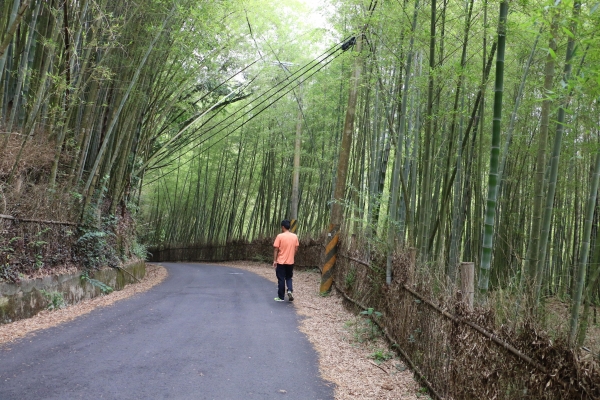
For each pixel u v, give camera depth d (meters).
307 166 14.73
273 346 4.44
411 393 3.38
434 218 7.52
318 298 7.91
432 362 3.36
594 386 1.74
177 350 4.04
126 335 4.48
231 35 9.65
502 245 7.57
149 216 21.62
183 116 13.76
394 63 6.66
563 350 1.96
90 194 7.22
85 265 6.94
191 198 20.34
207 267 16.05
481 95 5.72
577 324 3.32
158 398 2.90
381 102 8.16
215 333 4.82
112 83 8.00
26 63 5.92
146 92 8.95
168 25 7.36
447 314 3.11
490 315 2.60
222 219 19.34
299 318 6.02
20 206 5.26
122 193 9.50
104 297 6.99
